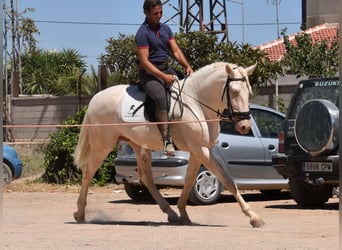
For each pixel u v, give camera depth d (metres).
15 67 43.94
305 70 25.80
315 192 14.70
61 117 32.28
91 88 34.47
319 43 26.50
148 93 11.70
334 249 8.52
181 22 33.41
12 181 20.95
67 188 19.69
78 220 12.73
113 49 26.59
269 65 24.64
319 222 12.23
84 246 8.82
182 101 11.59
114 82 26.42
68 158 20.48
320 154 13.58
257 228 11.24
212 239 9.55
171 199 16.97
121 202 16.50
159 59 11.89
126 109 12.16
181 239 9.54
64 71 45.91
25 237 9.76
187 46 24.72
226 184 11.48
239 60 24.27
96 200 16.98
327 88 14.02
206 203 15.26
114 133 12.46
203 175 15.23
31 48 47.34
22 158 25.58
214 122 11.55
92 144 12.75
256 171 15.61
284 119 15.22
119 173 16.06
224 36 33.06
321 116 13.48
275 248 8.59
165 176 14.99
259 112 16.09
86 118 12.88
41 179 21.06
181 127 11.60
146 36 11.77
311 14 40.56
